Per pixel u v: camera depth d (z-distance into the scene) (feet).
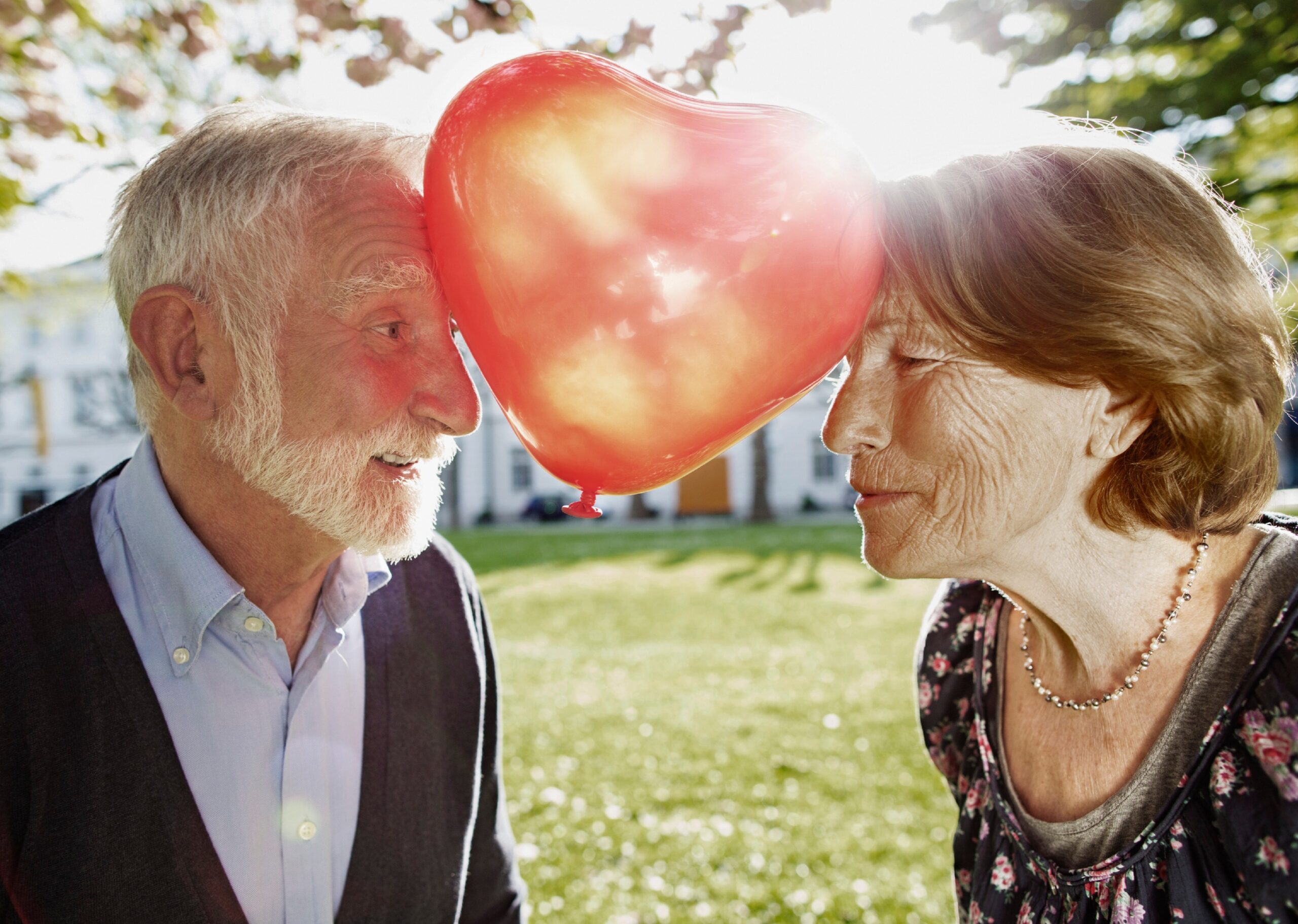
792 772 14.55
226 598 3.71
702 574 39.83
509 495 101.35
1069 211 2.83
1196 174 3.17
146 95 13.12
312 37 11.44
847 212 2.74
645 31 9.87
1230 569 3.03
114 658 3.56
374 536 3.65
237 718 3.76
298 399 3.50
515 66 2.94
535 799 13.61
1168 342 2.72
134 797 3.48
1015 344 2.80
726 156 2.69
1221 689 2.85
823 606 30.27
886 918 10.04
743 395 2.79
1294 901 2.56
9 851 3.36
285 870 3.77
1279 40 26.43
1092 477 3.04
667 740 16.33
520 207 2.74
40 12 11.73
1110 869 2.97
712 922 10.09
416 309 3.56
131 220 3.68
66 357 100.27
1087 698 3.23
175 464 3.77
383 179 3.55
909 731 16.35
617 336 2.70
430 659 4.26
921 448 3.01
